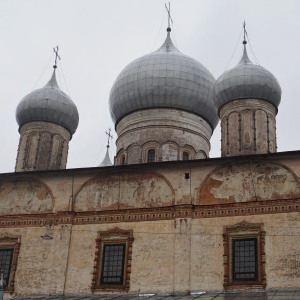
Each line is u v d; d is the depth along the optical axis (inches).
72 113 1521.9
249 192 1064.2
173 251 1056.8
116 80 1539.1
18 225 1169.4
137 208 1115.9
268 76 1312.7
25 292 1103.0
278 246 1000.2
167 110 1451.8
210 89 1496.1
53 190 1184.2
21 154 1462.8
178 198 1095.6
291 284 967.6
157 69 1471.5
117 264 1086.4
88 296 1063.6
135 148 1421.0
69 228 1134.4
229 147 1270.9
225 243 1031.0
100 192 1158.3
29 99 1498.5
